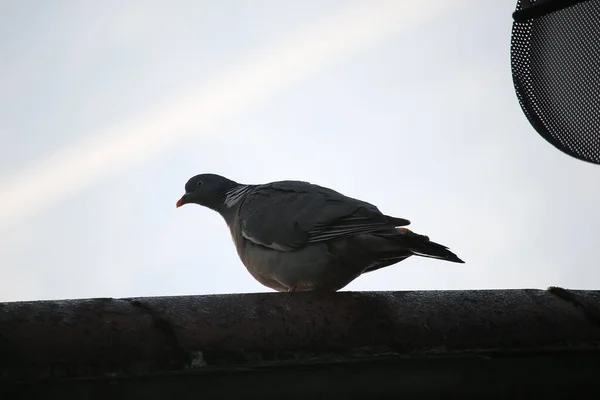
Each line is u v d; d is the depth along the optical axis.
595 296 7.26
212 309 6.30
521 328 6.67
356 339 6.38
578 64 6.97
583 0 6.80
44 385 5.62
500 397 6.68
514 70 7.31
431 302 6.78
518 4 7.20
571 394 6.81
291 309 6.47
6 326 5.69
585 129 7.03
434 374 6.50
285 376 6.19
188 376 5.94
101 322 5.90
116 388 5.79
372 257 9.28
